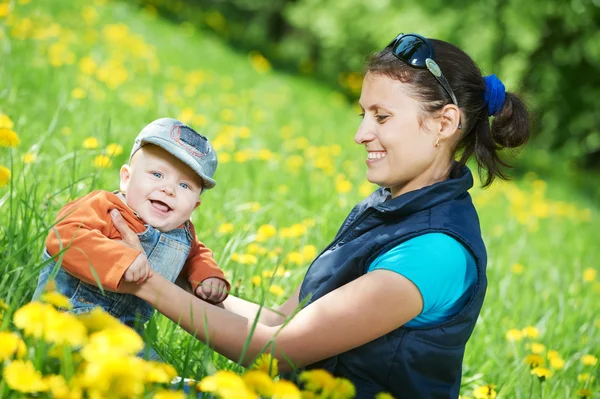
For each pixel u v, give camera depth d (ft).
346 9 53.26
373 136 6.98
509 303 13.24
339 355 6.65
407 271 6.34
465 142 7.29
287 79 41.57
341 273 6.68
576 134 50.14
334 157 22.98
